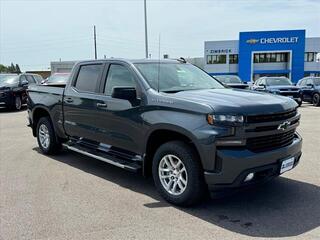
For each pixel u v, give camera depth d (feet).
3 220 14.48
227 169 13.85
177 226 13.74
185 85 18.17
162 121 15.55
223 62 193.88
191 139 14.46
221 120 13.88
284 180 18.90
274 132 14.84
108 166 22.40
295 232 13.12
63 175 20.53
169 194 15.85
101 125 19.34
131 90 16.78
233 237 12.78
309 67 191.83
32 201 16.47
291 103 16.16
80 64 21.89
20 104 60.95
